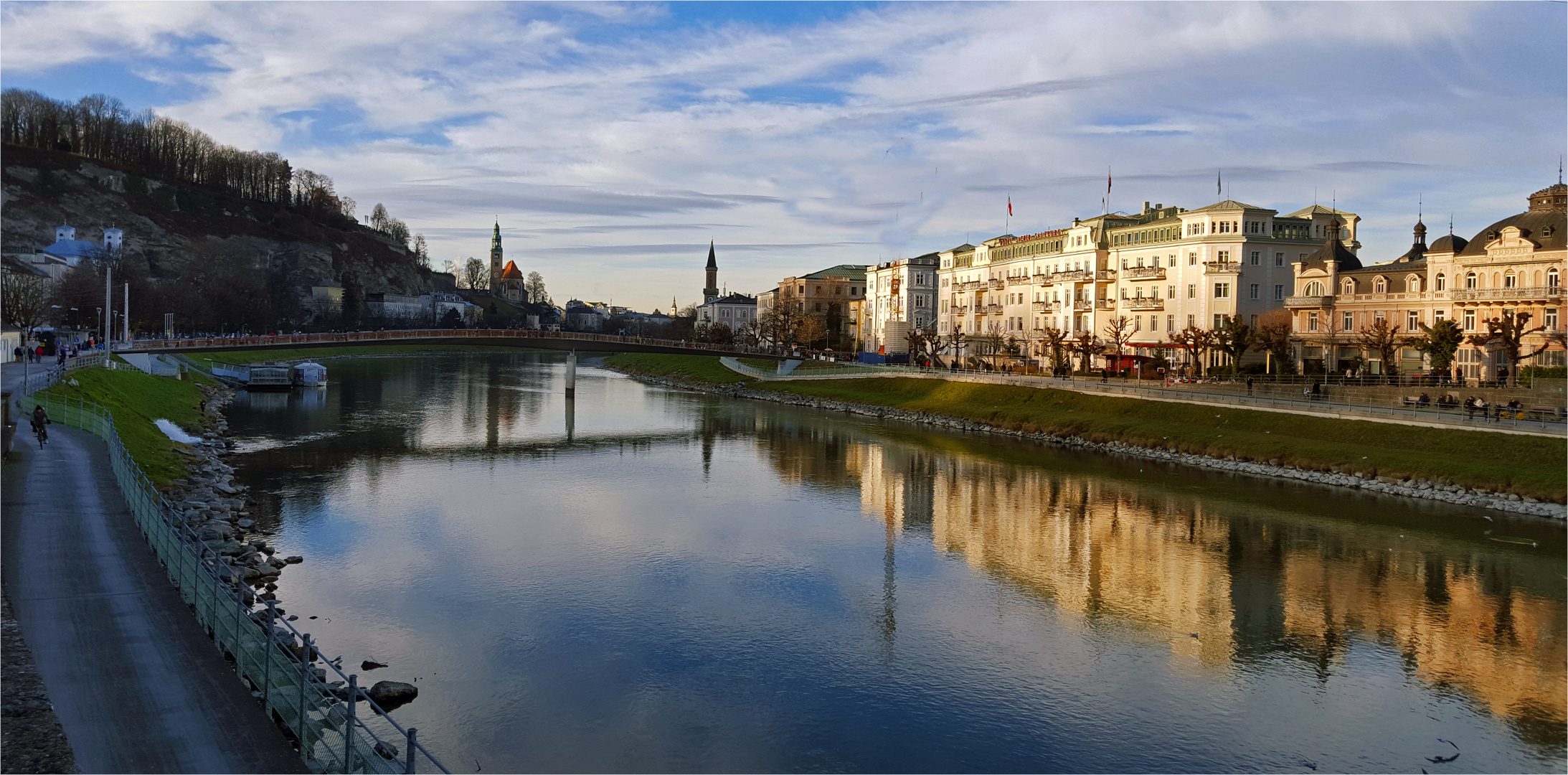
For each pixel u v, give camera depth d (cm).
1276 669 4281
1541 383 9769
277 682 2717
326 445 10088
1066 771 3384
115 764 2320
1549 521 6838
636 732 3588
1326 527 6769
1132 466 9475
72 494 5150
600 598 5116
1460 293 11606
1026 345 17788
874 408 14738
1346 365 13012
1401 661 4369
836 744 3547
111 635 3170
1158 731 3691
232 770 2339
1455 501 7506
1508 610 5028
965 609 5059
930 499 7800
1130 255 15775
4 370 10494
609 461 9712
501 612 4844
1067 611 5038
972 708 3872
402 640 4400
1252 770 3412
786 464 9619
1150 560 5966
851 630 4722
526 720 3653
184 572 3606
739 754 3450
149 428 8950
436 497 7600
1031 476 8881
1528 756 3512
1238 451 9462
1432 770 3416
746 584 5434
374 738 3216
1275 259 14525
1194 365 14038
